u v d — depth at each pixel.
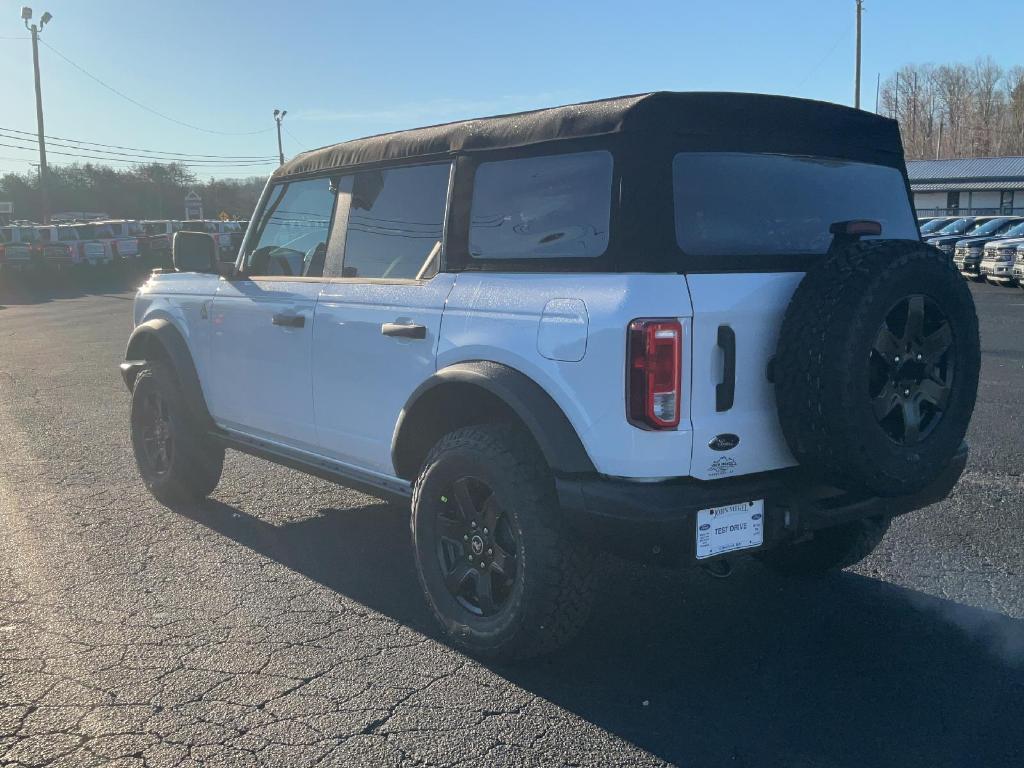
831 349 3.05
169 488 5.80
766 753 3.08
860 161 3.99
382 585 4.58
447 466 3.68
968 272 24.42
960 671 3.64
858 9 36.84
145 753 3.08
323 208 4.84
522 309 3.51
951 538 5.13
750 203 3.53
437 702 3.41
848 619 4.15
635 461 3.16
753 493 3.28
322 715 3.32
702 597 4.42
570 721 3.29
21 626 4.07
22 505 5.96
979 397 9.00
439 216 4.08
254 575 4.71
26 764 3.01
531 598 3.41
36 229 32.59
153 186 77.56
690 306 3.15
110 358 13.30
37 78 41.78
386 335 4.10
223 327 5.30
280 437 5.00
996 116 101.06
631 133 3.31
